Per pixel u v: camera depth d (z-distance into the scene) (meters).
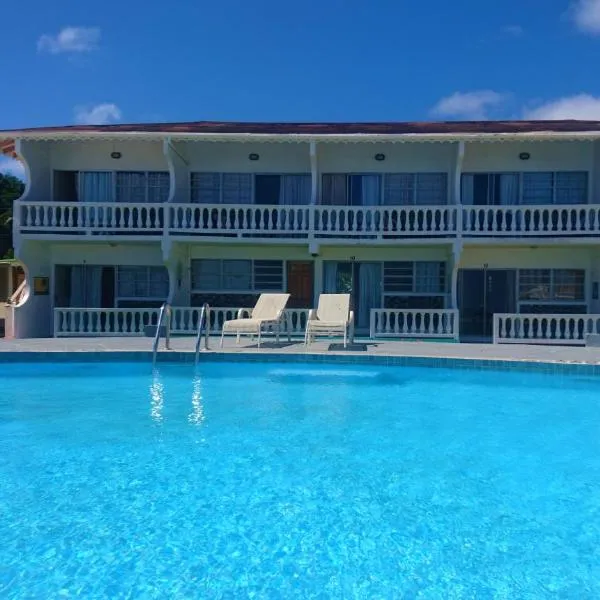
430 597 3.03
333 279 17.09
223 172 16.89
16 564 3.36
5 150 16.36
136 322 16.98
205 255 17.00
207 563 3.38
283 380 9.85
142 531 3.81
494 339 13.96
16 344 12.36
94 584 3.14
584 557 3.48
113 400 8.20
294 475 4.96
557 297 16.48
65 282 16.98
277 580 3.20
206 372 10.57
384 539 3.71
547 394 8.78
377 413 7.43
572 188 16.22
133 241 15.66
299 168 16.81
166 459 5.39
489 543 3.67
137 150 16.77
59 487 4.63
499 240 14.95
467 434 6.39
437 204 16.61
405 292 16.94
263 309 13.59
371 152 16.73
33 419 7.02
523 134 14.27
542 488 4.68
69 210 15.45
